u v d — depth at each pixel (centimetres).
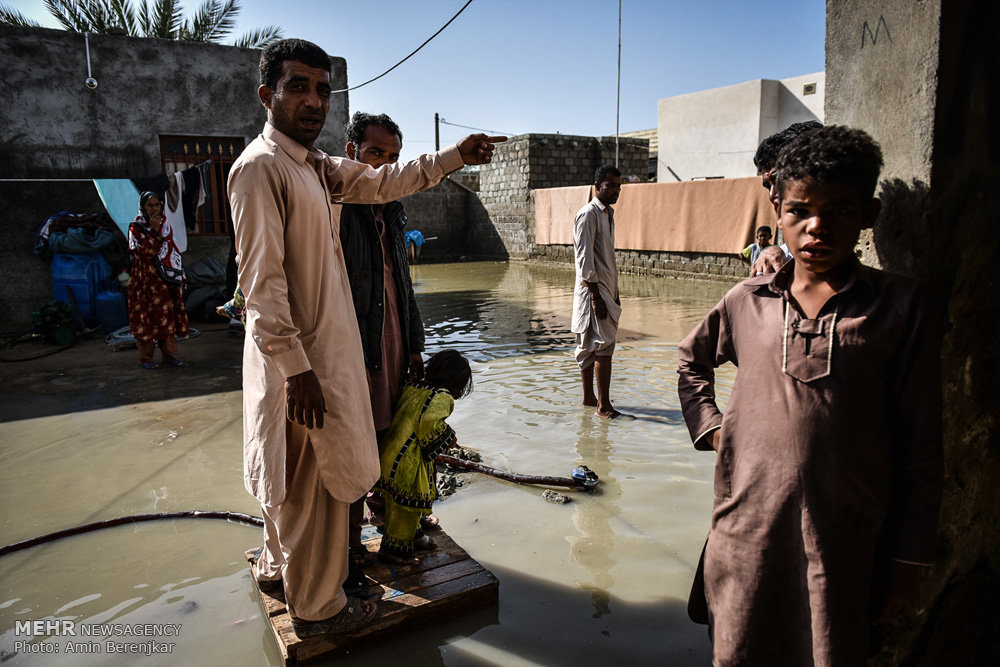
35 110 891
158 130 959
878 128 193
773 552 158
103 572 304
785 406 158
